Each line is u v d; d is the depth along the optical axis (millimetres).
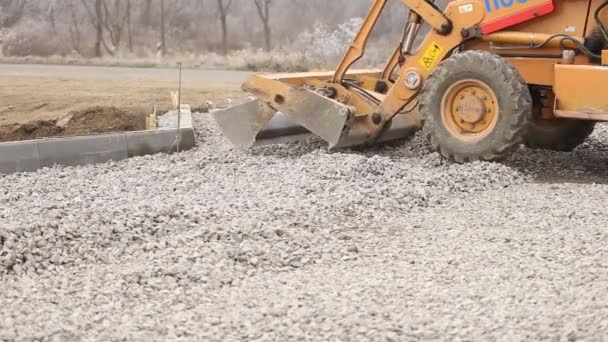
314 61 59219
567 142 20734
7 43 76562
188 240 12430
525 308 9594
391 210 14734
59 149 19297
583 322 8883
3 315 9703
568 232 13016
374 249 12477
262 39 80125
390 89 19703
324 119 19172
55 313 9734
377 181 16484
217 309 9883
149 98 36125
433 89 18469
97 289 10625
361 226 13734
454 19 18875
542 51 18219
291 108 19531
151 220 13391
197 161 19312
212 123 26375
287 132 21172
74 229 12578
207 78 48188
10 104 33844
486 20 18531
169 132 20875
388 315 9508
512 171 17609
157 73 52531
